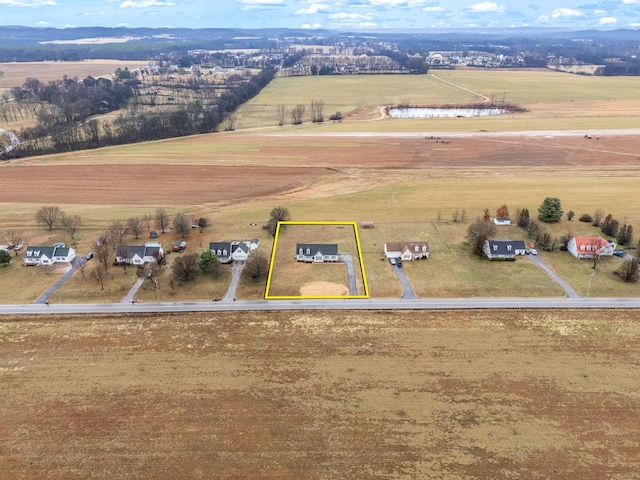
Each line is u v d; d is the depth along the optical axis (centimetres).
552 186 13438
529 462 4666
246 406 5366
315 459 4706
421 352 6284
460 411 5291
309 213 11700
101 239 9756
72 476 4519
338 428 5072
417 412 5281
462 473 4553
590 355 6200
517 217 10988
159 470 4575
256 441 4906
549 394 5522
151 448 4819
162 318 7106
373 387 5656
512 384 5684
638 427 5062
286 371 5941
